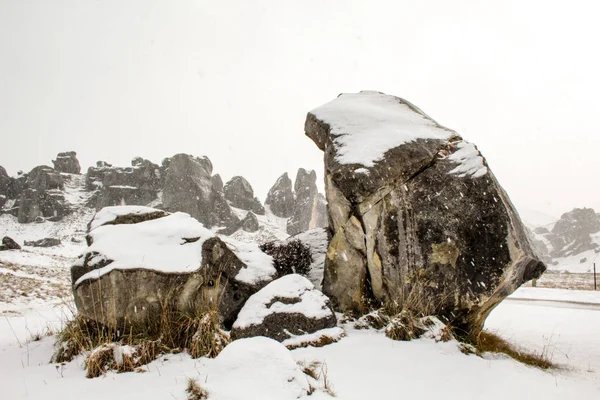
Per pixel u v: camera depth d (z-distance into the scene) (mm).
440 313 4910
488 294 4695
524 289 17109
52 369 3885
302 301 4766
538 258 5184
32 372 3803
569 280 25719
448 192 5129
